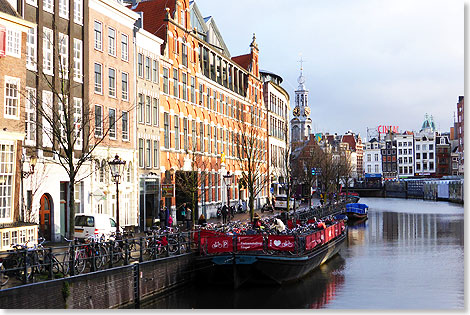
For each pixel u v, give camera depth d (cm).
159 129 3900
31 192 2531
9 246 2033
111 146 3247
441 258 3412
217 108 5191
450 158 16775
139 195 3562
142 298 2031
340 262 3247
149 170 3734
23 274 1534
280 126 7869
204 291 2388
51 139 2545
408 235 4769
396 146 17362
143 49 3697
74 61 2914
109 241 1934
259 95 6719
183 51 4384
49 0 2728
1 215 2230
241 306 2131
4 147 2269
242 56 6550
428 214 7319
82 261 1797
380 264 3167
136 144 3559
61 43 2728
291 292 2391
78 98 2927
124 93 3453
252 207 4241
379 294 2375
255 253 2438
